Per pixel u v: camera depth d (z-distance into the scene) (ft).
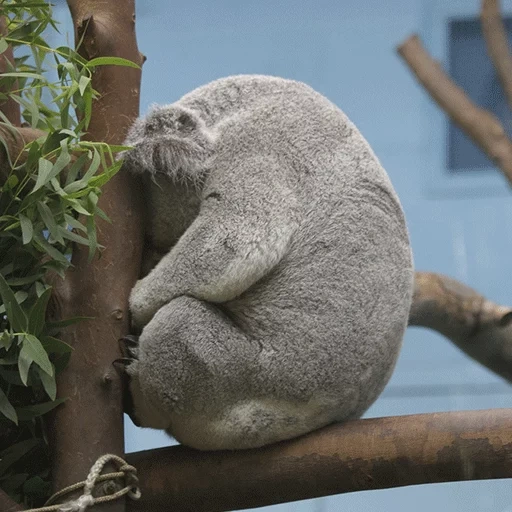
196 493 23.57
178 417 23.56
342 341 23.89
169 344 23.21
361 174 24.90
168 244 25.86
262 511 55.57
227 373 23.43
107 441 23.21
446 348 62.28
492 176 66.95
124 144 24.90
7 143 23.34
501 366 38.52
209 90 26.43
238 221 23.70
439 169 67.51
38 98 25.93
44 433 23.89
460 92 46.01
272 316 23.94
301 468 23.27
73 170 22.86
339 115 25.67
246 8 69.72
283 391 23.63
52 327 23.16
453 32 70.18
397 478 22.94
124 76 25.20
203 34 69.62
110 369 23.53
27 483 23.90
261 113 25.20
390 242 24.72
